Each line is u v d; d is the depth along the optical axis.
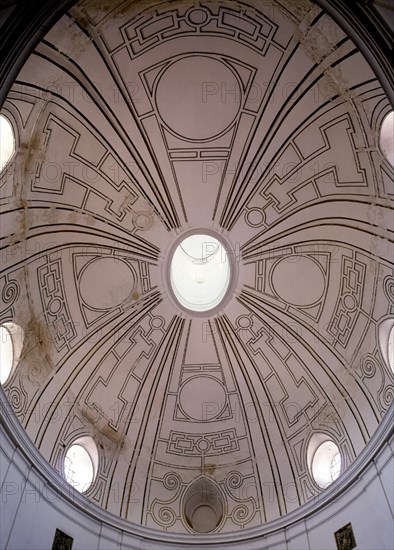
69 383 13.89
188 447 15.55
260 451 15.12
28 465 11.48
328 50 10.38
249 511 14.50
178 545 13.89
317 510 12.88
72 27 9.95
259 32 10.77
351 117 11.23
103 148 12.41
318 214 13.28
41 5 7.27
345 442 13.32
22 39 7.09
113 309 14.58
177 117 12.42
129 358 15.10
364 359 13.11
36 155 11.40
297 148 12.58
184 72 11.67
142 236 14.12
